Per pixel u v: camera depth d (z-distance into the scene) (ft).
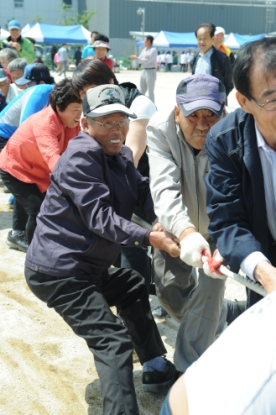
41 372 11.24
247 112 7.13
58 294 9.27
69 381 10.98
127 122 9.34
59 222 9.31
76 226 9.20
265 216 7.65
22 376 11.08
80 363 11.60
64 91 13.30
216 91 8.85
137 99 12.01
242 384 4.36
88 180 8.84
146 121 11.87
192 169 9.62
